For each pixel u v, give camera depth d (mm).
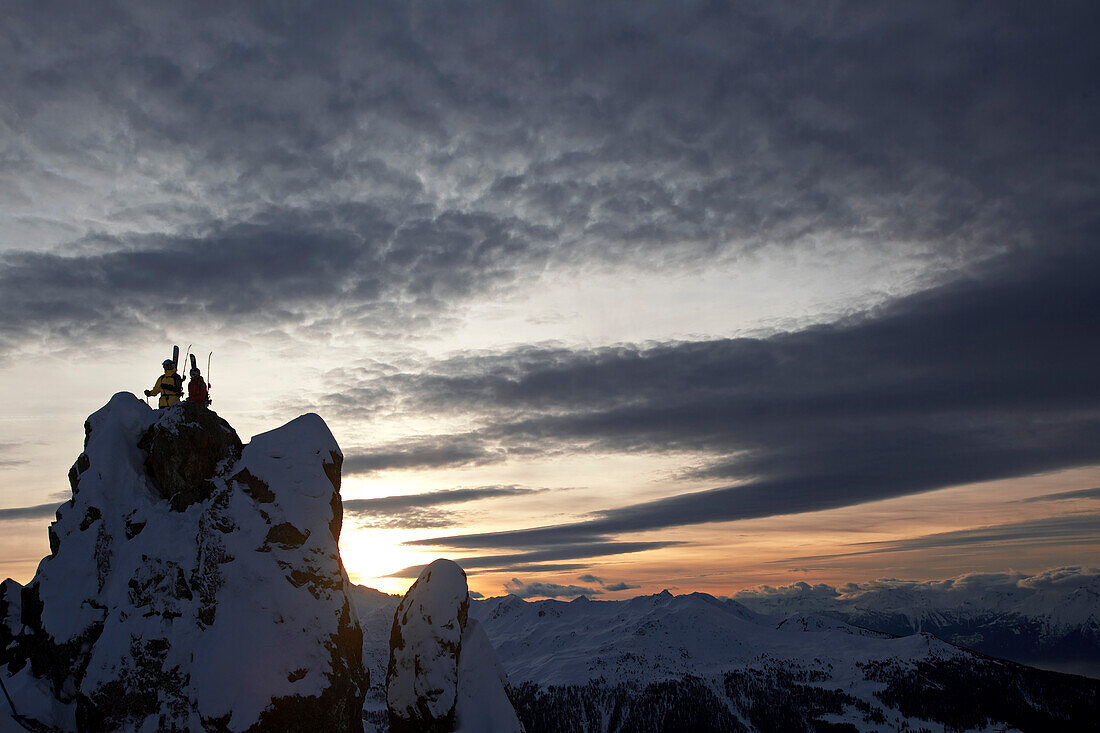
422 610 44875
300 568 37531
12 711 36000
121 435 41938
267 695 34531
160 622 36438
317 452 40438
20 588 40094
